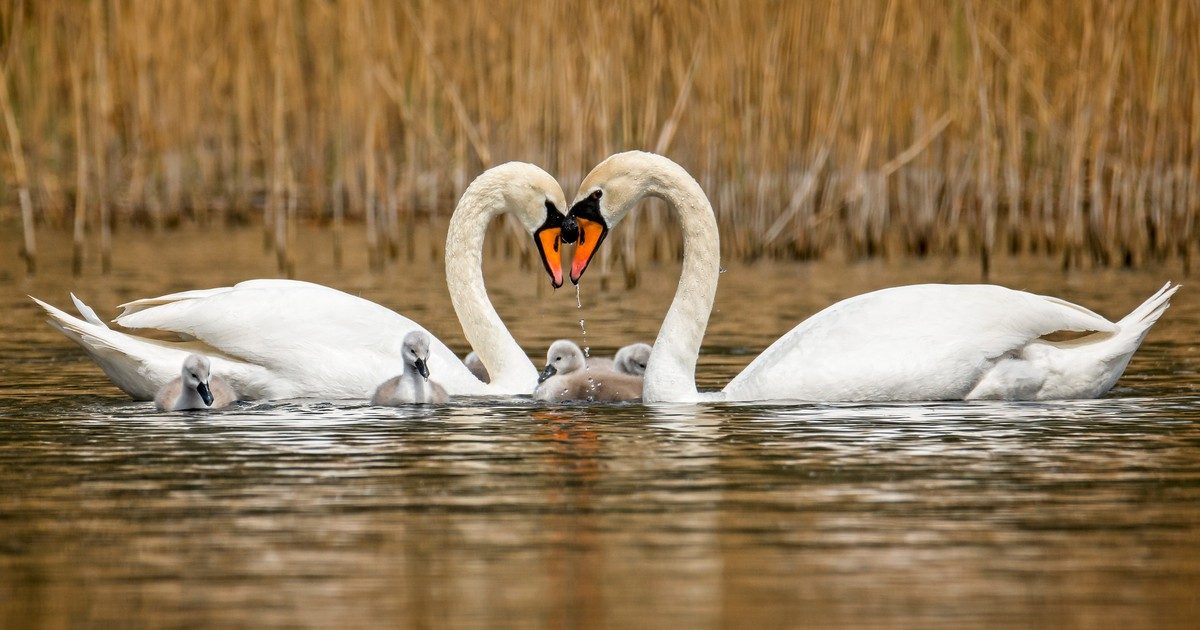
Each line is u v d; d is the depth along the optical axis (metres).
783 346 14.34
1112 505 9.67
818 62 27.28
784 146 27.75
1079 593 7.87
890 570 8.28
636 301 22.81
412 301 22.30
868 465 10.89
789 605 7.69
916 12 27.39
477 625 7.43
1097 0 26.44
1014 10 26.95
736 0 26.86
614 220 14.69
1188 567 8.31
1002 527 9.15
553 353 15.18
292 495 10.05
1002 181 31.89
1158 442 11.69
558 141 26.61
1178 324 19.45
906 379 13.71
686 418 13.11
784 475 10.57
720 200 27.75
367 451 11.60
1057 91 28.08
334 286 24.11
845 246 30.06
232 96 35.88
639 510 9.60
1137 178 27.09
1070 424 12.52
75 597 7.88
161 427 12.75
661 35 24.97
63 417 13.31
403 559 8.52
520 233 26.89
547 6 26.30
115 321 14.69
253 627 7.41
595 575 8.21
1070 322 13.92
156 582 8.13
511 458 11.29
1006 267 26.89
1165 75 26.58
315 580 8.15
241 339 14.62
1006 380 13.80
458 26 28.39
